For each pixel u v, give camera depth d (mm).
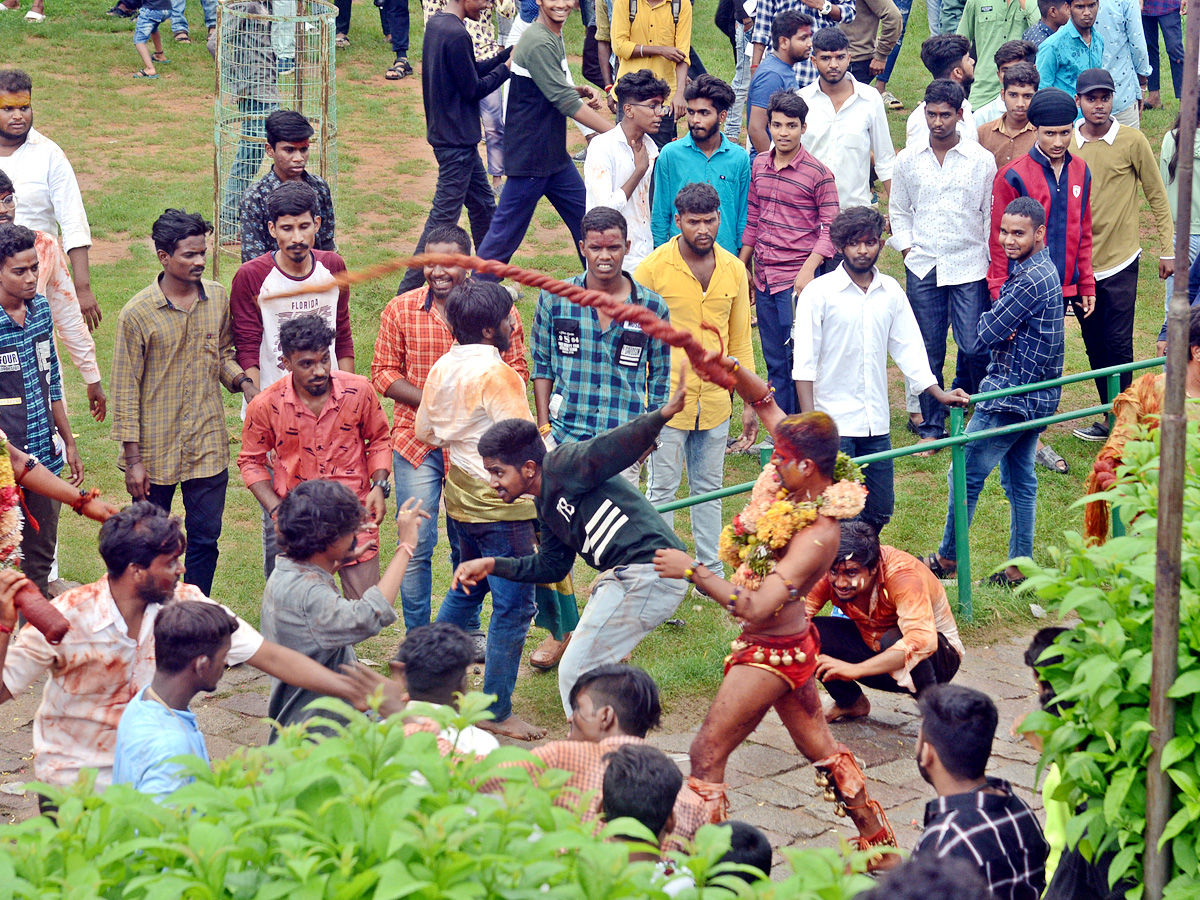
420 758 2889
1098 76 9984
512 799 2803
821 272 9734
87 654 4793
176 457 7195
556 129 11008
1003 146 10711
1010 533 8945
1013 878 3961
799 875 2756
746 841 3959
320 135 13203
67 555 8562
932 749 4164
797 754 6461
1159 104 17656
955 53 12891
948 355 12328
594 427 7141
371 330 11914
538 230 14648
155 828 2846
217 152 12508
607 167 9688
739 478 9891
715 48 20938
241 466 6863
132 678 4891
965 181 9789
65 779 4867
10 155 8672
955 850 3951
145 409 7133
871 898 2650
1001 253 9727
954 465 7754
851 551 6129
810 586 4980
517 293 12648
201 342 7184
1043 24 13695
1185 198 3314
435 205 11555
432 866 2600
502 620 6469
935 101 9664
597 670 4676
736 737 5230
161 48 19375
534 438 5648
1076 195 9656
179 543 4812
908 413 10844
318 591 5082
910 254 10164
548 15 10547
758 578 4984
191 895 2662
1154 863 3486
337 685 4781
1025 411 8086
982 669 7336
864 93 10359
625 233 6969
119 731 4207
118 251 13383
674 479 7887
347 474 6836
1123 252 10250
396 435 7301
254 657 4691
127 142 16469
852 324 7902
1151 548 3600
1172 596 3350
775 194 9586
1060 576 3783
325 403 6738
